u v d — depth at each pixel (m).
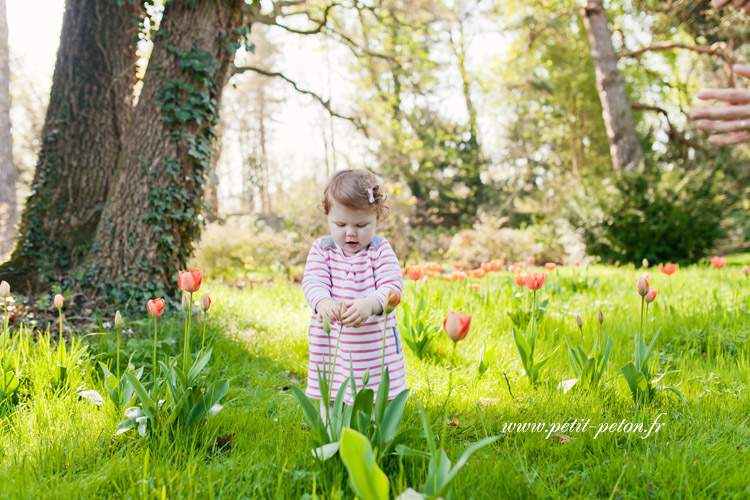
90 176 6.02
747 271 5.02
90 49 6.16
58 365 2.81
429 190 26.27
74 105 6.06
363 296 2.39
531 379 2.89
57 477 1.77
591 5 15.12
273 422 2.45
